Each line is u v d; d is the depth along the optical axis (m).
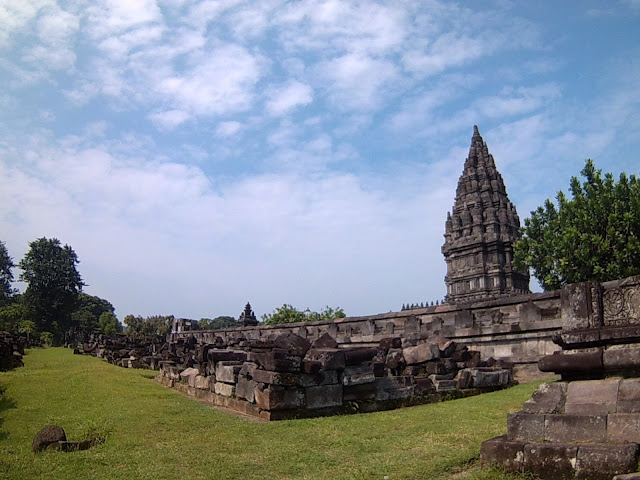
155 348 32.09
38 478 8.00
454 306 25.62
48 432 10.04
